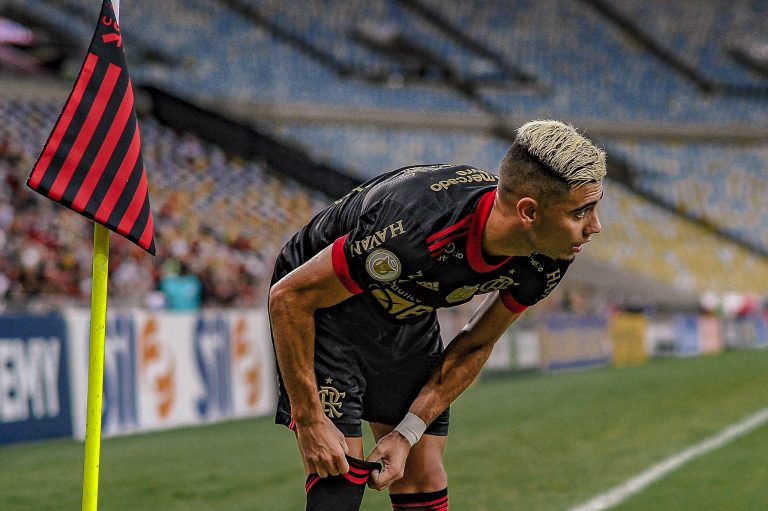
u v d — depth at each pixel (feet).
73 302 76.18
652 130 204.03
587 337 115.65
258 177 145.69
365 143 179.32
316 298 17.40
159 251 101.14
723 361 116.67
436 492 20.67
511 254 17.03
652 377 93.61
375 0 209.46
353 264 16.93
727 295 171.32
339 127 179.22
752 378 87.30
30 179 16.61
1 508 34.27
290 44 189.98
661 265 174.40
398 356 19.65
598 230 16.28
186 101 146.92
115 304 70.23
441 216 16.61
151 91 144.46
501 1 223.51
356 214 17.87
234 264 111.55
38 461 44.11
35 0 156.35
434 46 204.13
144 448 49.24
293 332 17.49
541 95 202.80
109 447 49.47
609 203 188.03
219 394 62.80
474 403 72.38
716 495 35.45
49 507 34.42
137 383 55.42
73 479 39.86
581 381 91.30
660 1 230.48
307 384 17.83
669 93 210.38
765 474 39.29
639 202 190.70
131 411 54.85
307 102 176.76
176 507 34.58
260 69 179.11
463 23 214.28
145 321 56.24
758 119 209.56
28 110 127.03
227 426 59.47
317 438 17.95
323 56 190.19
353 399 19.03
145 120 141.79
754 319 168.96
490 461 44.93
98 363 17.65
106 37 17.57
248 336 66.54
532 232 16.28
